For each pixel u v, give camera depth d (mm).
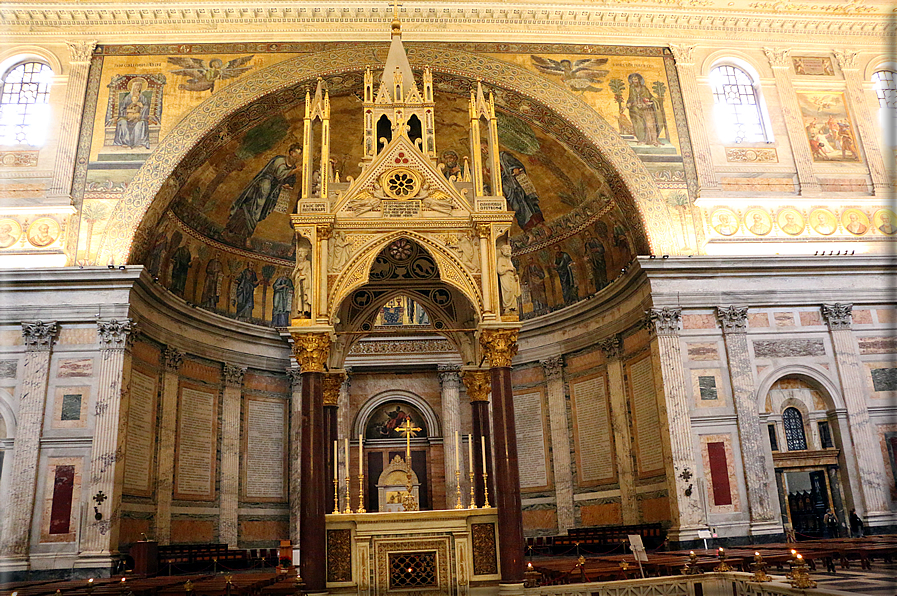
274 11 25781
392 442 33188
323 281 15062
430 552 14094
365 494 32438
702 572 13906
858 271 25734
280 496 29562
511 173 30203
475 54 26719
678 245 25516
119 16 25406
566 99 26516
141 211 23703
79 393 21938
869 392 25000
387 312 33719
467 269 15445
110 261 23156
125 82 25109
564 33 27125
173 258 26781
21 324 22234
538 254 31203
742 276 25375
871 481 23953
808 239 26047
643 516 25781
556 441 29656
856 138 27469
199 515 26297
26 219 23422
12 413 21531
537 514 29719
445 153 30062
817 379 25000
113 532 20984
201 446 26922
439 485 32562
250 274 30484
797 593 9633
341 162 30312
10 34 25094
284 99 26172
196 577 17953
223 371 28578
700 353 24656
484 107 16812
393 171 15953
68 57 25141
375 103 16781
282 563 21922
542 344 30969
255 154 27891
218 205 28078
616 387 27531
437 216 15734
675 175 26172
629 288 26375
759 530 22891
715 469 23547
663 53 27578
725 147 26688
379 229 15555
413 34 26422
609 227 28094
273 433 30000
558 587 13359
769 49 28203
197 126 24859
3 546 20250
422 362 33094
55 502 20984
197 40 25797
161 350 25547
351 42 26234
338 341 18234
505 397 14656
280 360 30859
